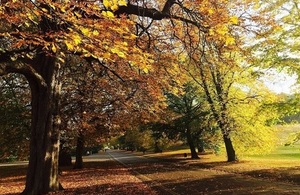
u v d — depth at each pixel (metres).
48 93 13.62
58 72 14.21
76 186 17.33
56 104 13.96
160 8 14.05
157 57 13.13
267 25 11.98
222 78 28.81
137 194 13.98
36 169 13.24
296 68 17.17
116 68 14.26
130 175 24.23
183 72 14.43
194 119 38.78
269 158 33.28
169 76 14.28
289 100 17.91
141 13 11.27
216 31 8.71
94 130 25.62
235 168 24.03
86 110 23.14
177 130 41.72
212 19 9.30
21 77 25.36
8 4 6.06
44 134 13.47
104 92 22.67
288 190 13.14
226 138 31.91
